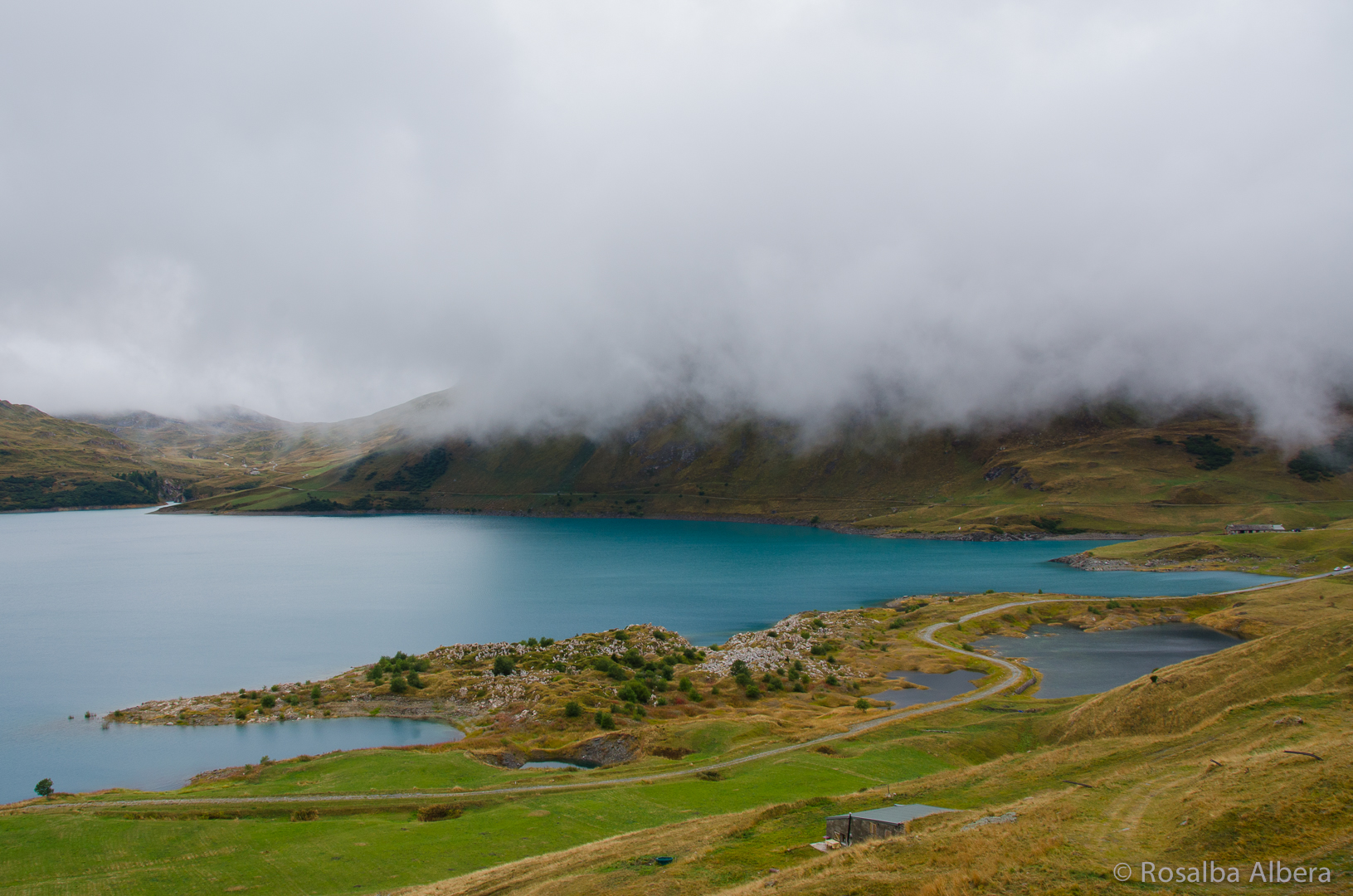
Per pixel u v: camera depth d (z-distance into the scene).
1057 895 34.50
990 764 69.81
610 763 100.38
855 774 81.62
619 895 45.75
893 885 38.59
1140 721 88.00
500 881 51.72
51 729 130.75
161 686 162.75
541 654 163.75
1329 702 66.50
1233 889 33.06
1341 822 36.50
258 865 60.41
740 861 49.22
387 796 80.50
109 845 65.25
